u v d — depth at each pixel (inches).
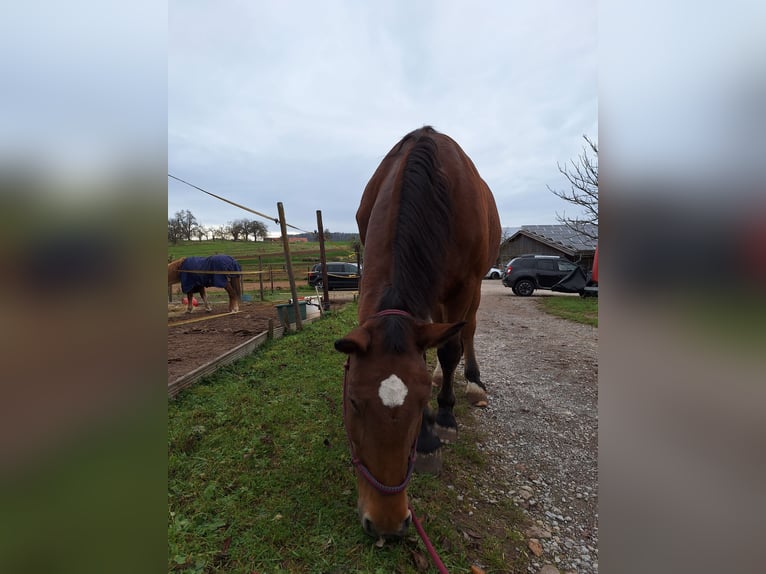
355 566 63.2
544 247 956.0
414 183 78.7
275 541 68.2
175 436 99.0
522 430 114.1
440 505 78.3
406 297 68.1
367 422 56.2
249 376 145.9
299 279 703.1
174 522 70.7
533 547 69.9
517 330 274.5
